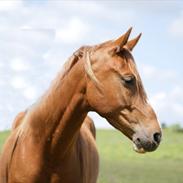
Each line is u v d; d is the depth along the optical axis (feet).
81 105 19.19
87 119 27.07
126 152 93.20
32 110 20.22
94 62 18.72
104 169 67.87
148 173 65.10
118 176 59.82
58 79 19.57
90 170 22.02
